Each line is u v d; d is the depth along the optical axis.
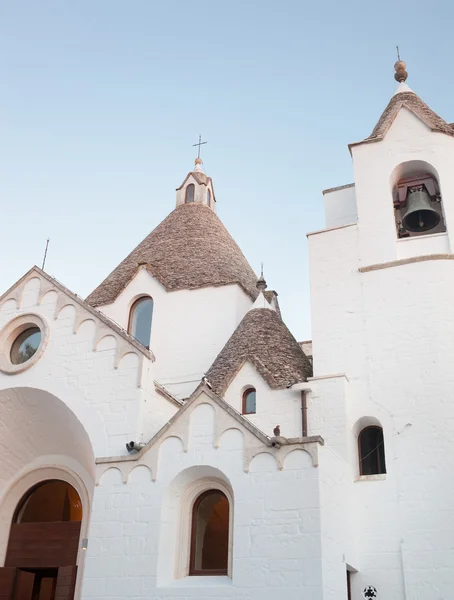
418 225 24.59
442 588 17.64
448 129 24.80
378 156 24.97
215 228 33.53
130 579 17.00
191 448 17.84
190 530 17.89
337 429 20.25
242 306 28.19
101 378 20.14
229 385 22.28
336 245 23.81
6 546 21.66
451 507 18.47
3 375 21.42
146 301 29.41
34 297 22.42
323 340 22.30
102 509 18.09
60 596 19.77
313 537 15.70
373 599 17.95
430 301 21.53
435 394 20.11
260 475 16.80
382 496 19.19
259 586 15.70
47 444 21.98
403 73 28.91
